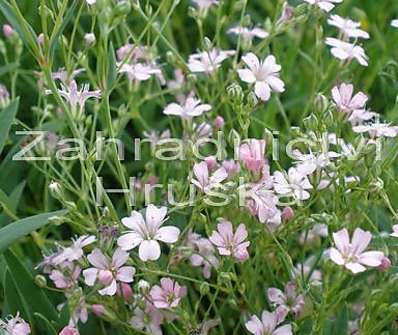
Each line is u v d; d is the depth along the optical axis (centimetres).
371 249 22
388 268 21
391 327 23
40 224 21
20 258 24
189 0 35
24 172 29
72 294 21
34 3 25
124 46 27
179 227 23
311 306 21
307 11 26
